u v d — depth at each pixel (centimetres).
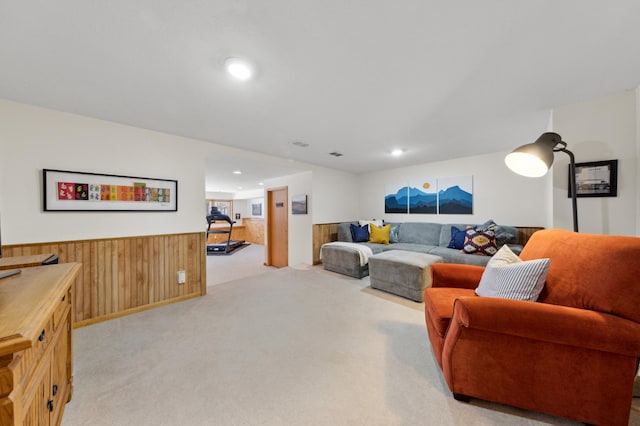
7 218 197
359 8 107
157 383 147
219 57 142
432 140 312
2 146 196
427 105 208
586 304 120
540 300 137
